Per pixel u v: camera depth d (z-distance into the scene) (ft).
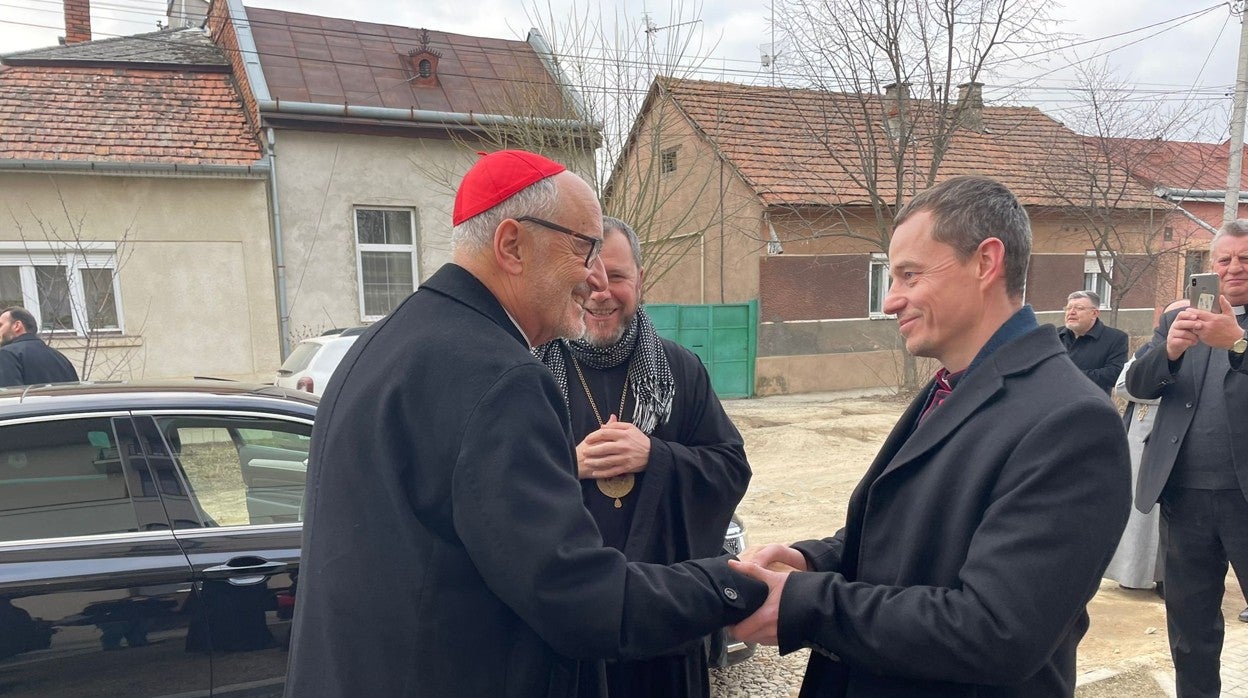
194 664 7.49
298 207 32.58
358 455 3.69
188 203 30.76
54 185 28.86
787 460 25.75
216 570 7.63
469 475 3.47
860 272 41.52
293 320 32.83
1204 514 8.18
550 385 3.83
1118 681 9.69
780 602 3.93
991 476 3.66
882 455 4.58
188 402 8.20
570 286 4.21
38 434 7.52
